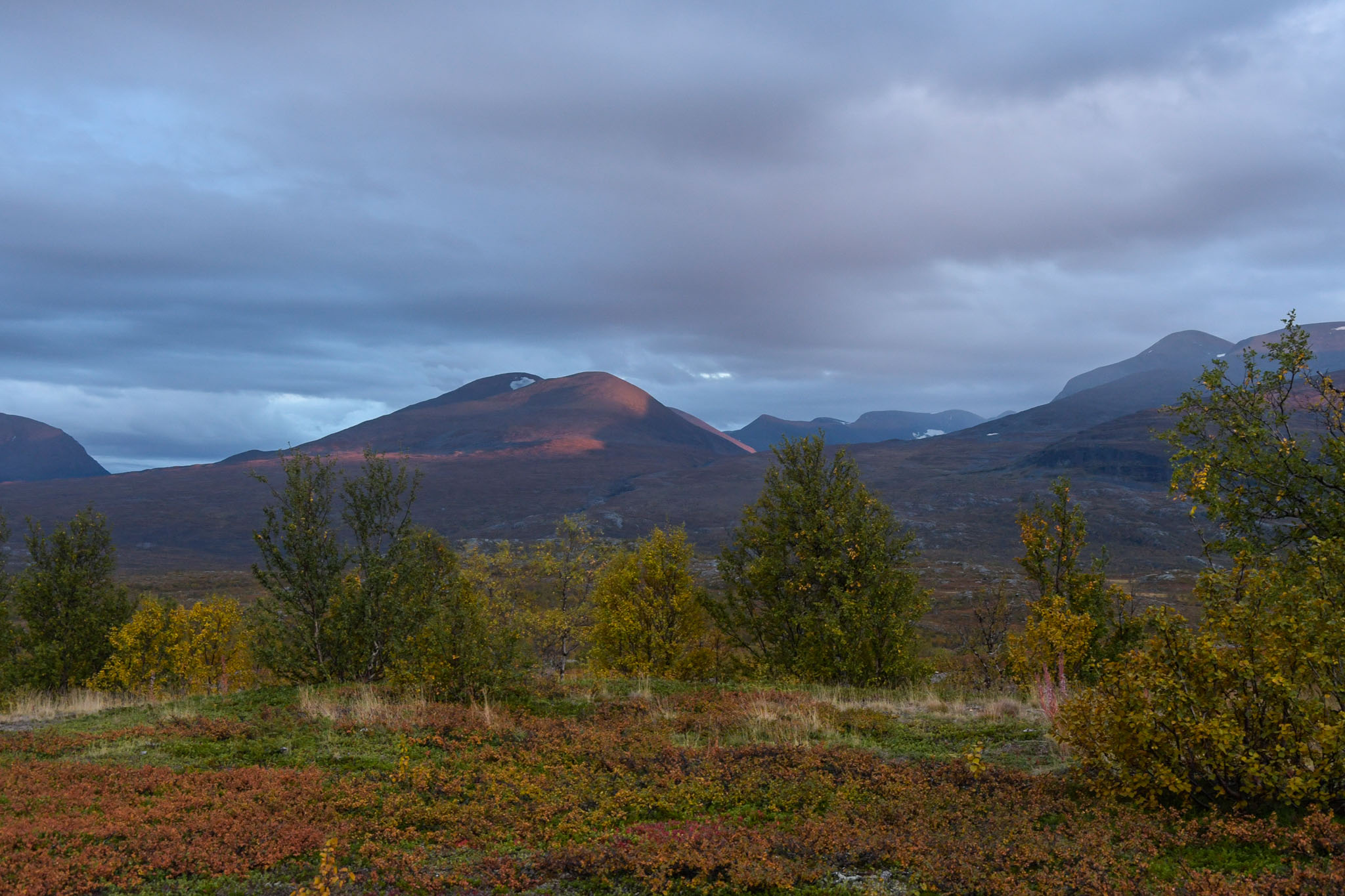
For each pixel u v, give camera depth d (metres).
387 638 20.08
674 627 25.12
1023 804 8.33
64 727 14.33
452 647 16.44
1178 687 8.02
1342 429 11.98
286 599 20.06
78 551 29.81
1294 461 11.74
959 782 9.39
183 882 7.04
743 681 20.48
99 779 10.30
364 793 9.63
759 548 23.78
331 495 21.20
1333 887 5.56
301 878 7.27
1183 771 8.04
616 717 14.38
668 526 25.83
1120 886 6.06
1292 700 7.64
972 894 6.38
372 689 17.16
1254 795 7.73
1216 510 12.55
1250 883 5.75
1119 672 8.67
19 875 6.86
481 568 36.75
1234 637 8.16
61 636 28.77
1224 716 7.70
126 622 29.91
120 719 14.80
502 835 8.41
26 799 9.23
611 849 7.52
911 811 8.34
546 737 12.55
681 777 10.21
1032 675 13.68
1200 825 7.27
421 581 21.00
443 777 10.35
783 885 6.67
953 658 27.52
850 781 9.63
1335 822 6.86
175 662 28.20
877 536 21.33
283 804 9.12
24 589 28.67
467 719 13.68
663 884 6.81
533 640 34.75
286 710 15.02
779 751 11.33
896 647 20.28
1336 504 11.51
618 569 26.19
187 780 10.25
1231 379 12.95
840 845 7.49
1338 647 7.63
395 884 7.05
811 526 22.27
